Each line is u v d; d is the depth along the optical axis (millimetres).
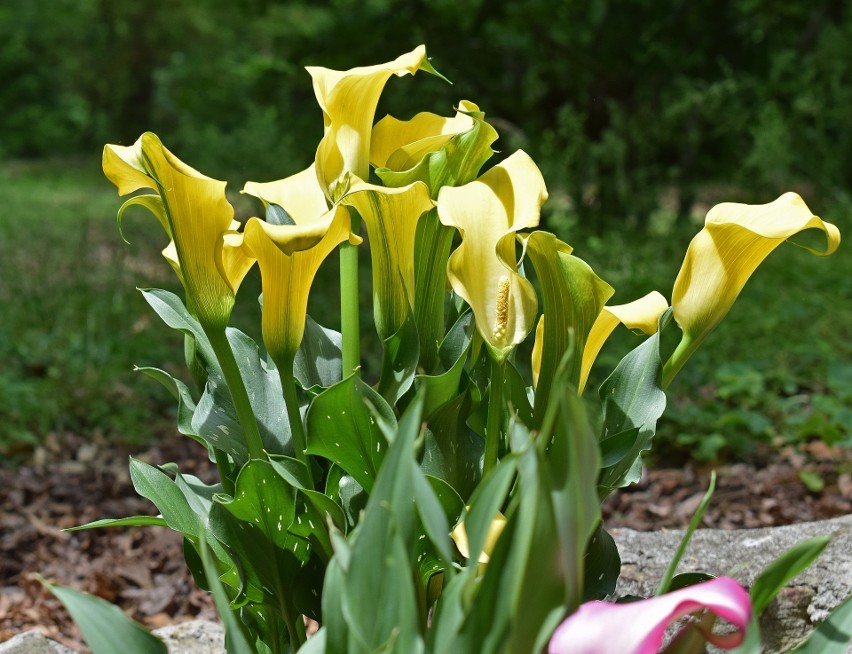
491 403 1641
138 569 3961
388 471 1268
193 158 11938
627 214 10930
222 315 1631
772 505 4348
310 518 1695
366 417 1597
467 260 1591
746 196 11734
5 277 8453
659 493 4648
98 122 33469
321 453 1646
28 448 5418
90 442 5582
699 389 5832
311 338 1946
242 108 13281
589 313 1637
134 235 11508
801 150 11141
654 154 11570
